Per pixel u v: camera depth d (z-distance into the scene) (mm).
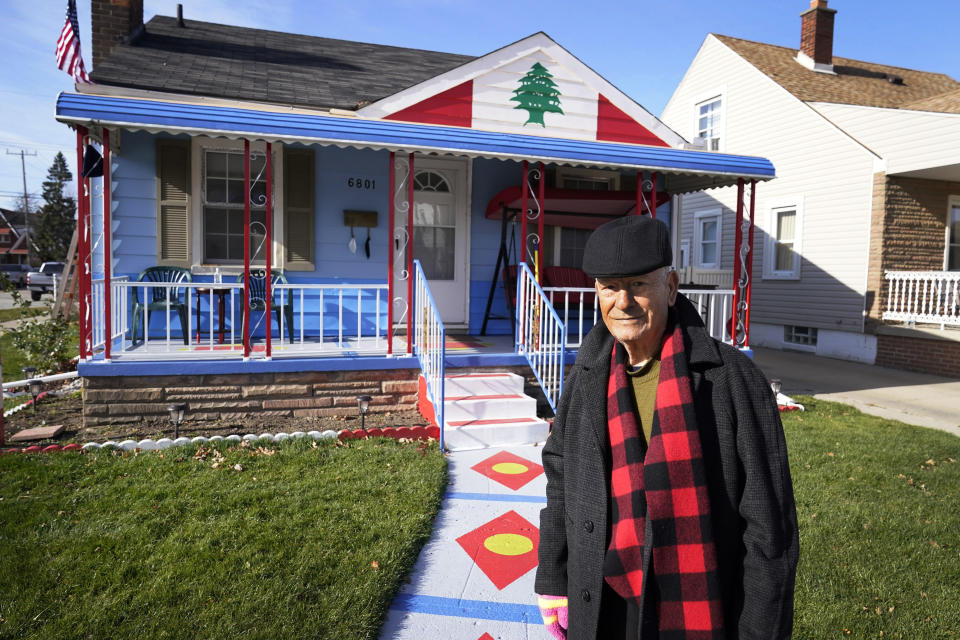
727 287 15055
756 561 1339
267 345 6145
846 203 12375
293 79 9016
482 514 4117
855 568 3311
